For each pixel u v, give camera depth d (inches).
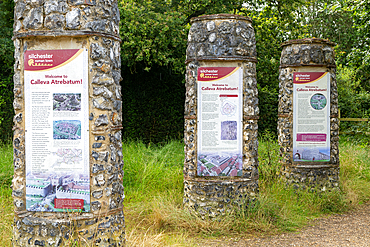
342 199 241.6
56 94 130.6
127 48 362.0
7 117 372.5
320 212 230.2
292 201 235.1
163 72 413.7
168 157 322.3
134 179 269.7
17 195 134.7
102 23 131.0
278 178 263.6
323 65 254.2
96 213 132.0
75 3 128.1
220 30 195.6
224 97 197.5
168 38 370.9
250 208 198.8
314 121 255.4
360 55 393.1
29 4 130.6
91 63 130.0
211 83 197.5
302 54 254.2
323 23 726.5
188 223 191.5
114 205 137.0
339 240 178.5
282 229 193.2
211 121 198.4
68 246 128.9
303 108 255.9
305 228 198.8
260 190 244.2
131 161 288.7
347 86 586.6
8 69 374.6
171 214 197.6
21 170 134.7
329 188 253.9
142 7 362.3
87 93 130.0
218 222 194.2
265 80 478.3
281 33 463.2
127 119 406.6
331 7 379.9
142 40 361.1
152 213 207.6
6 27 384.5
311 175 253.6
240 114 198.4
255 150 203.8
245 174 200.2
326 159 255.8
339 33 708.0
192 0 420.5
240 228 188.7
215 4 426.3
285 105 263.3
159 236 164.7
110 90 134.4
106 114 133.0
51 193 132.4
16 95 134.1
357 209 239.6
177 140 402.3
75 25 127.6
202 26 199.2
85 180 131.0
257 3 458.0
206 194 198.7
